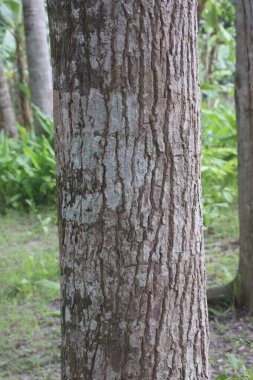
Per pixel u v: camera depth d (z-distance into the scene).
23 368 3.87
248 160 4.23
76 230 2.04
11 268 5.62
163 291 2.05
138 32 1.91
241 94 4.17
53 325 4.46
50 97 9.04
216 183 8.06
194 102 2.05
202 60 13.21
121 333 2.04
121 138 1.95
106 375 2.07
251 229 4.32
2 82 10.08
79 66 1.95
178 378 2.12
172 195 2.02
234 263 5.54
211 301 4.58
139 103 1.94
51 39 2.04
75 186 2.02
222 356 3.84
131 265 2.01
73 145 2.01
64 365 2.18
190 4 2.00
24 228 7.14
